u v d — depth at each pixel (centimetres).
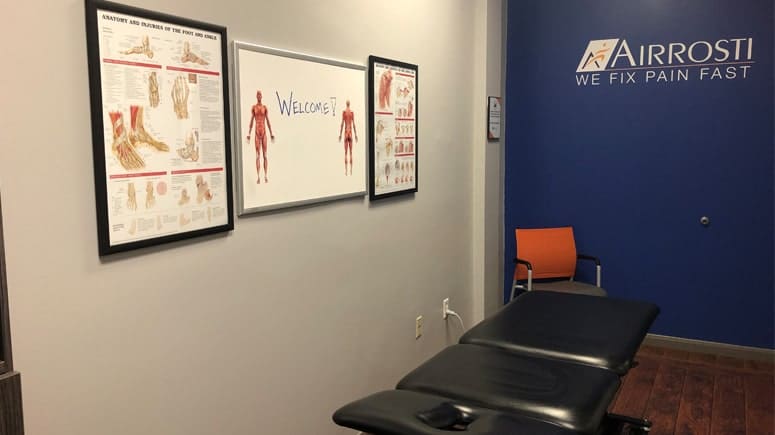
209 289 190
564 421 146
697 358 394
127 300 164
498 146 408
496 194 408
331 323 253
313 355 242
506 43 436
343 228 256
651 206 409
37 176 141
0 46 132
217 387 196
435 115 331
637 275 418
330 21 238
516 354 188
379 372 292
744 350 392
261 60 203
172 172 173
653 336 417
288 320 227
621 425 245
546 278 422
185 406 184
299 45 222
